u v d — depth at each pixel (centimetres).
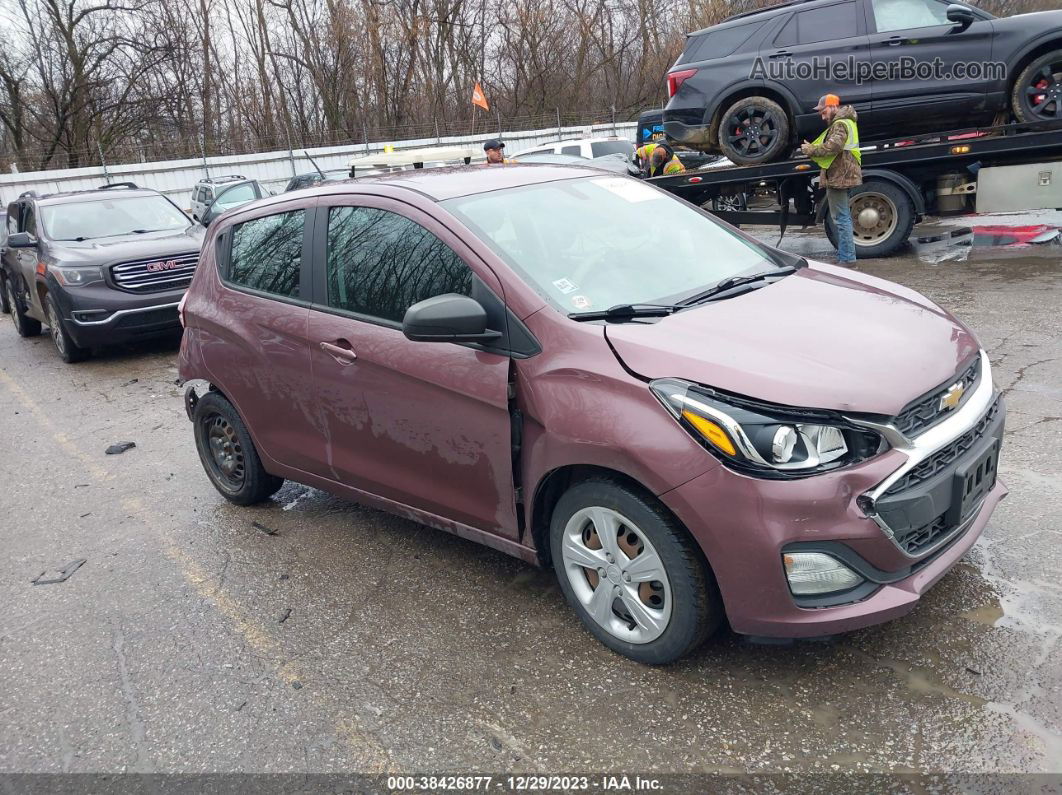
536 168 411
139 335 895
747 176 997
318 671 321
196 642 351
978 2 2936
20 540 475
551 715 283
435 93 3525
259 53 3359
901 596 262
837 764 249
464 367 321
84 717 310
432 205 348
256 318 415
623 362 282
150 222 1008
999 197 909
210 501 503
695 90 991
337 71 3366
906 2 883
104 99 3056
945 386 278
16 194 2259
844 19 904
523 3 3525
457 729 281
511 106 3669
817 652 299
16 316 1130
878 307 322
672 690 288
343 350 366
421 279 343
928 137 893
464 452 331
